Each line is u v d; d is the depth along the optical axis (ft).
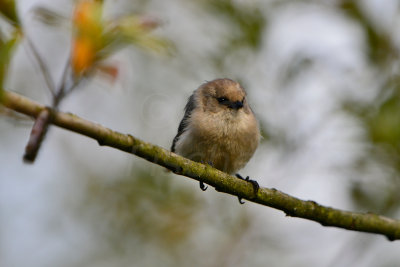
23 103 14.93
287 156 38.75
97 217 45.73
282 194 26.96
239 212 44.27
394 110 33.65
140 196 43.78
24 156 14.08
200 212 43.83
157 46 16.35
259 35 39.88
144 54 46.44
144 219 43.96
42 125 14.29
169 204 43.47
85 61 15.14
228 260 42.63
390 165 35.55
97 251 44.98
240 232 43.68
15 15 14.26
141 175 43.65
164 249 43.50
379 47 37.60
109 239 44.65
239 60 40.55
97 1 15.66
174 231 43.32
